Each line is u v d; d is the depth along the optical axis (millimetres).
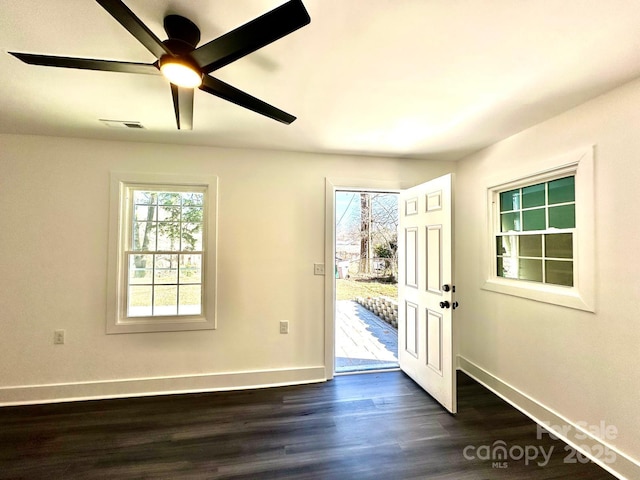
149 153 2531
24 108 1889
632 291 1568
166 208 2639
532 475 1628
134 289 2566
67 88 1646
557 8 1065
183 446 1842
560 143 1962
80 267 2408
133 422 2088
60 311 2375
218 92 1305
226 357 2617
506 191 2551
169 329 2525
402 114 1973
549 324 2053
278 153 2736
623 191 1605
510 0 1030
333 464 1696
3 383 2291
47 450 1800
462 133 2316
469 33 1197
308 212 2779
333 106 1856
